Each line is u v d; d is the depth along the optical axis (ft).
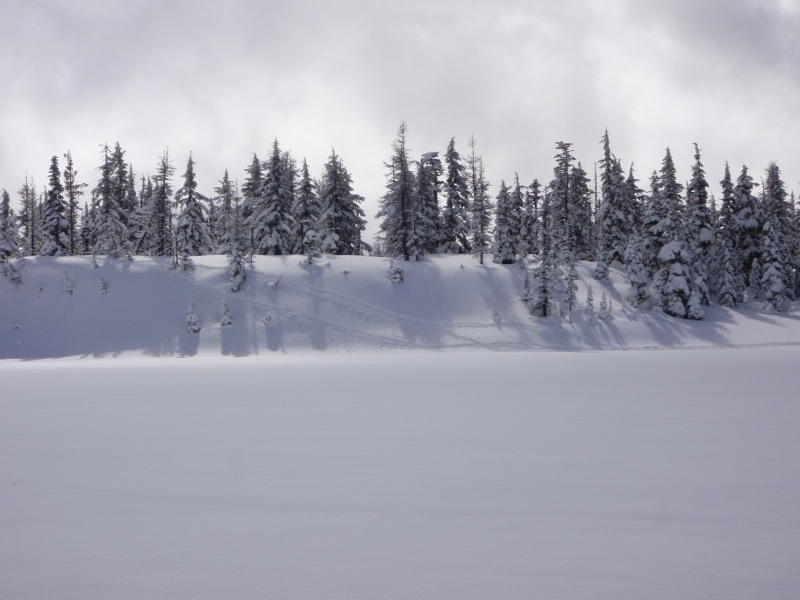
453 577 15.25
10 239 207.62
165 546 17.53
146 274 196.54
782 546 17.11
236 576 15.49
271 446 30.58
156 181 239.71
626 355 123.44
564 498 21.50
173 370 91.30
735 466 25.72
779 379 61.82
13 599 14.40
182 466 26.66
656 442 30.66
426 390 55.62
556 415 39.42
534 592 14.40
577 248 244.01
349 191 265.13
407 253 221.05
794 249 218.18
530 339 169.68
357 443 31.12
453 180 252.01
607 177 220.23
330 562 16.25
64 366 114.21
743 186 212.43
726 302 198.39
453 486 23.13
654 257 197.36
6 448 30.66
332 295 191.62
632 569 15.67
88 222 237.45
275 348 165.99
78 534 18.57
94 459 28.14
